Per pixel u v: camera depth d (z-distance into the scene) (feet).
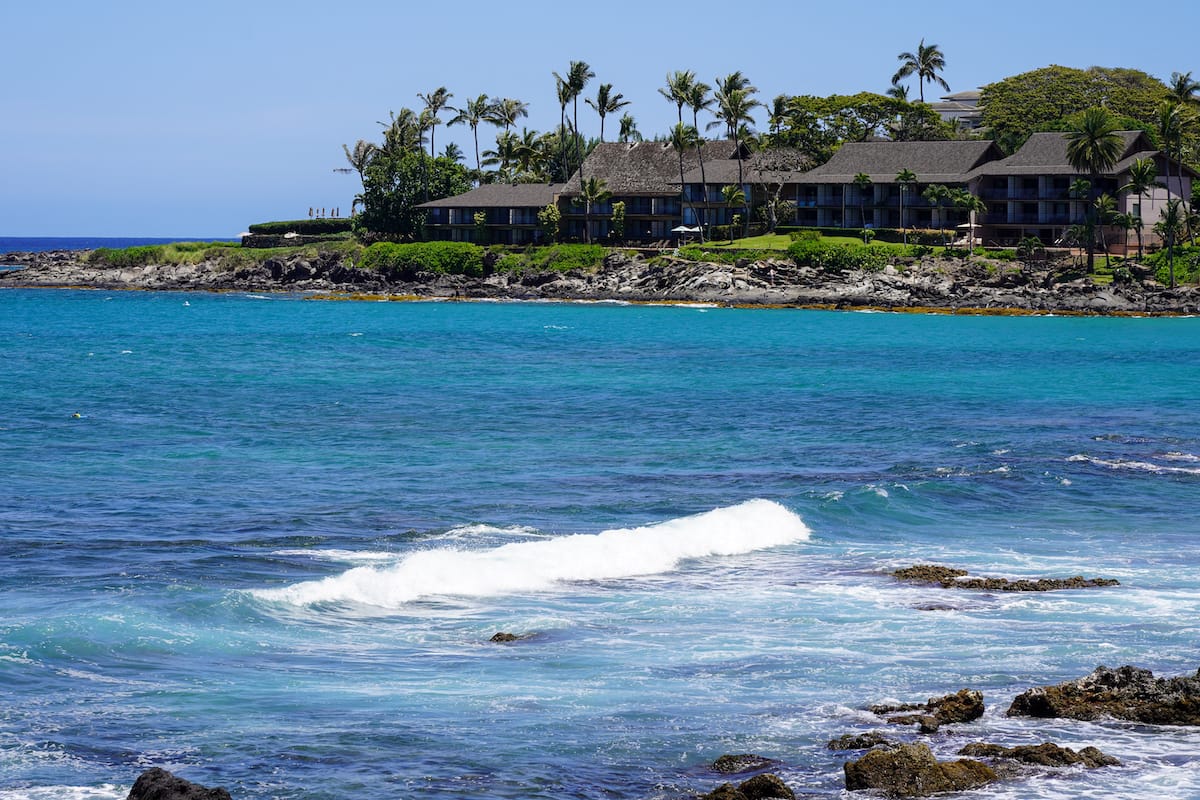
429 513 150.71
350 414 249.96
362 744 72.64
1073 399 282.36
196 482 171.63
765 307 609.83
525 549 120.67
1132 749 73.26
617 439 217.97
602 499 160.97
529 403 269.85
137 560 122.62
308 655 91.09
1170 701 78.74
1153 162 613.52
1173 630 99.50
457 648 93.86
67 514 147.95
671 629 99.71
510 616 103.04
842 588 113.91
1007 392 296.71
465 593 109.91
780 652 93.25
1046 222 649.61
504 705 80.33
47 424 228.63
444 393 288.30
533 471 183.42
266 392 288.10
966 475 175.01
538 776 68.44
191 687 82.53
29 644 88.79
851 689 84.48
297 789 65.82
